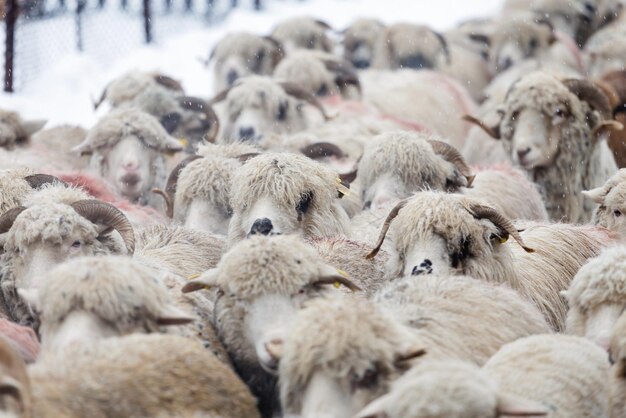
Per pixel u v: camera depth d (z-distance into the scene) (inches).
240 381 409.4
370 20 1299.2
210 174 615.8
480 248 489.4
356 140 786.8
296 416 379.2
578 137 729.0
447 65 1199.6
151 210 653.9
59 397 364.5
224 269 434.3
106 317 408.8
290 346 376.2
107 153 749.3
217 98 925.2
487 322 439.8
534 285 525.7
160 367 384.8
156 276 435.8
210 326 454.9
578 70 1171.9
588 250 568.7
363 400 366.0
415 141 627.5
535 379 393.1
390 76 1065.5
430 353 401.7
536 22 1195.9
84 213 514.6
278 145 765.9
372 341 367.9
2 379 348.2
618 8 1338.6
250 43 1115.3
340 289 472.1
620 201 582.9
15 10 1040.2
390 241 528.7
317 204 545.3
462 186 635.5
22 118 794.2
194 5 1480.1
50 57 1195.9
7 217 514.6
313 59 1004.6
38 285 473.7
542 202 705.6
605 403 400.8
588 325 459.2
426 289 453.1
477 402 331.9
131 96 883.4
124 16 1328.7
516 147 723.4
